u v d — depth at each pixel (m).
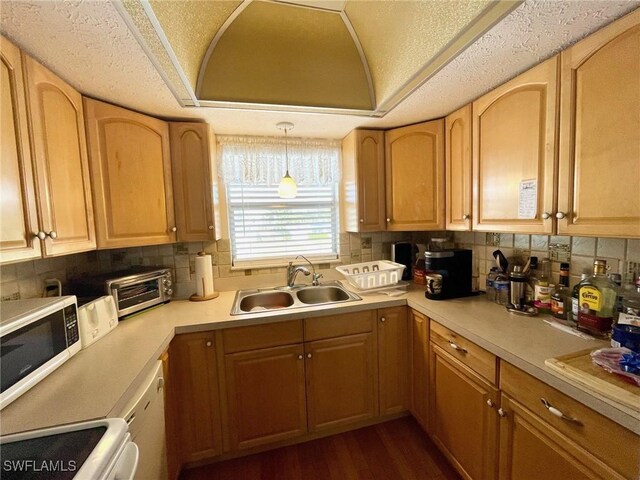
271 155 2.12
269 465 1.59
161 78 1.22
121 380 0.97
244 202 2.21
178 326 1.46
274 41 1.46
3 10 0.80
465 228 1.63
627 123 0.89
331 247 2.41
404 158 1.93
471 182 1.57
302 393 1.67
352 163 2.03
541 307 1.44
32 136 1.00
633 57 0.87
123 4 0.80
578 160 1.04
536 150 1.19
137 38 0.95
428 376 1.63
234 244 2.21
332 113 1.66
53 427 0.73
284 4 1.31
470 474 1.33
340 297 2.10
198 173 1.76
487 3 0.87
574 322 1.27
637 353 0.89
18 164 0.94
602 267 1.16
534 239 1.56
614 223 0.94
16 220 0.93
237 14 1.34
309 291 2.15
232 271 2.15
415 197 1.92
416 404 1.77
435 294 1.74
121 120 1.47
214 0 1.19
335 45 1.54
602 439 0.79
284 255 2.31
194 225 1.77
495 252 1.67
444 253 1.76
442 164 1.80
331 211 2.40
